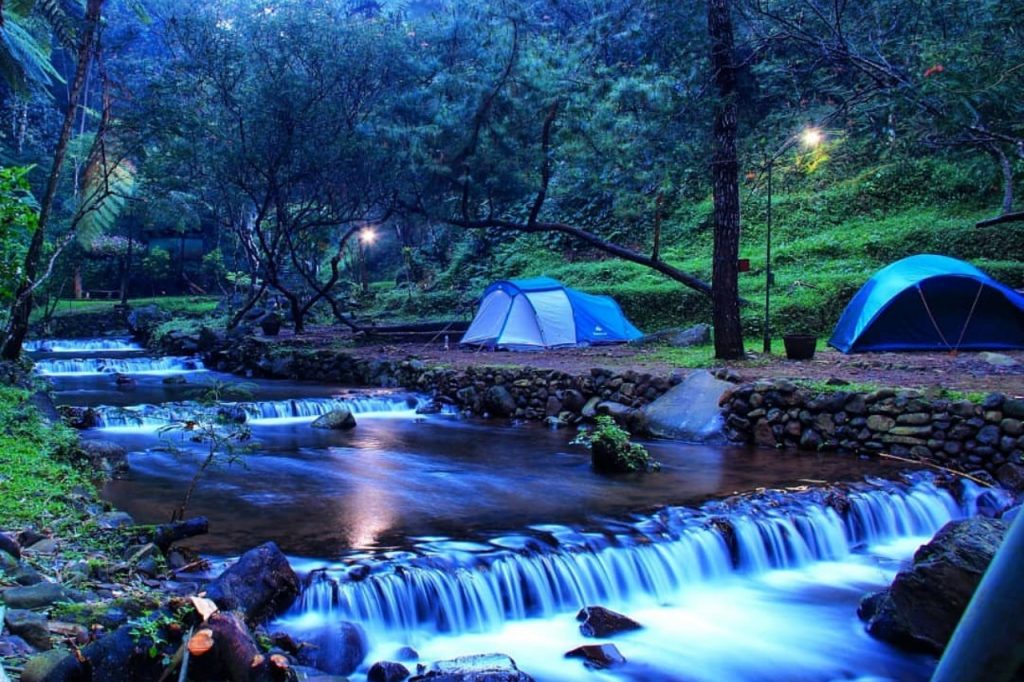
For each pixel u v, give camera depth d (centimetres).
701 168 1441
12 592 364
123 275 3475
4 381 932
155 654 305
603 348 1706
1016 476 795
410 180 1830
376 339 2073
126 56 2369
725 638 526
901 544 710
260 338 2106
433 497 743
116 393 1462
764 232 2447
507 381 1304
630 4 1394
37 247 1084
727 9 995
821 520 686
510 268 2802
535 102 1698
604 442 870
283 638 439
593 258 2705
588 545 595
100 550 487
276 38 1873
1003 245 2002
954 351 1382
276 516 671
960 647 53
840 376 1125
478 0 1847
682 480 812
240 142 1916
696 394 1095
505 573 548
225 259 3844
